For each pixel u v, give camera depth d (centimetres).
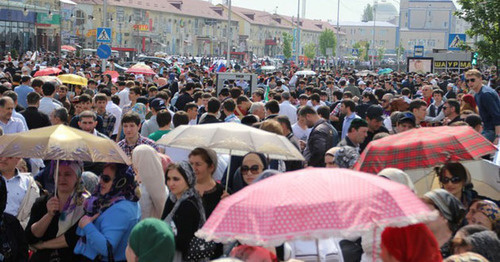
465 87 3528
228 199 545
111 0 14512
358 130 1288
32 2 9225
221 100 2433
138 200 841
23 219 1042
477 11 3453
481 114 1691
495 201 994
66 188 843
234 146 936
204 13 18175
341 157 1016
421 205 514
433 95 2280
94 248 782
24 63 5331
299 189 520
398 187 529
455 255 630
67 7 12938
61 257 843
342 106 1789
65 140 845
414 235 530
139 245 589
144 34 15338
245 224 513
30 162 1367
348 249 792
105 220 795
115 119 1858
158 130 1516
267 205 512
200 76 5209
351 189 515
